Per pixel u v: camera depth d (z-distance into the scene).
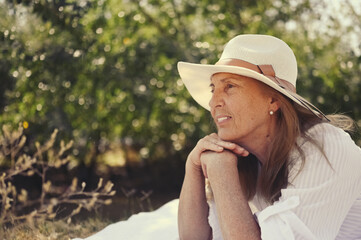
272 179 1.68
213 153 1.73
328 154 1.58
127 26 4.77
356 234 1.70
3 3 4.88
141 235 2.66
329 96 5.00
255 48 1.74
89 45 4.74
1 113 5.22
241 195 1.64
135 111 4.94
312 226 1.53
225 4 5.26
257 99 1.69
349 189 1.59
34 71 4.75
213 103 1.74
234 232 1.57
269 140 1.74
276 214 1.54
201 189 1.95
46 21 4.72
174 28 5.12
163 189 6.59
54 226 3.36
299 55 5.00
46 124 4.96
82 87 4.84
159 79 4.80
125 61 4.70
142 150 6.11
